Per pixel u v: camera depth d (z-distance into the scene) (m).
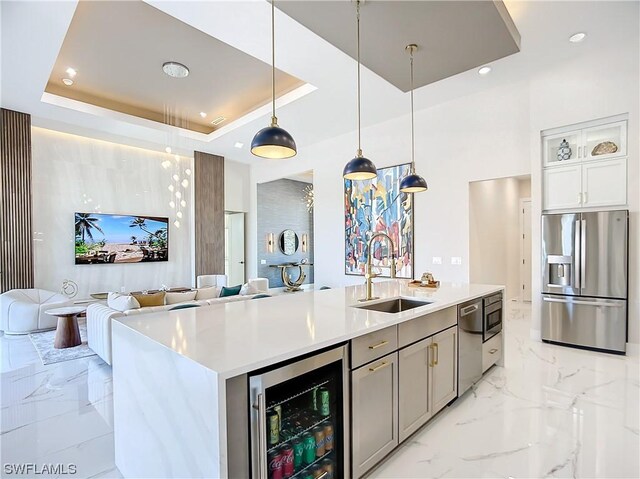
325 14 2.60
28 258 5.45
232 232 9.27
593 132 4.07
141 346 1.70
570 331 4.07
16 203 5.31
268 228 9.07
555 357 3.73
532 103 4.37
